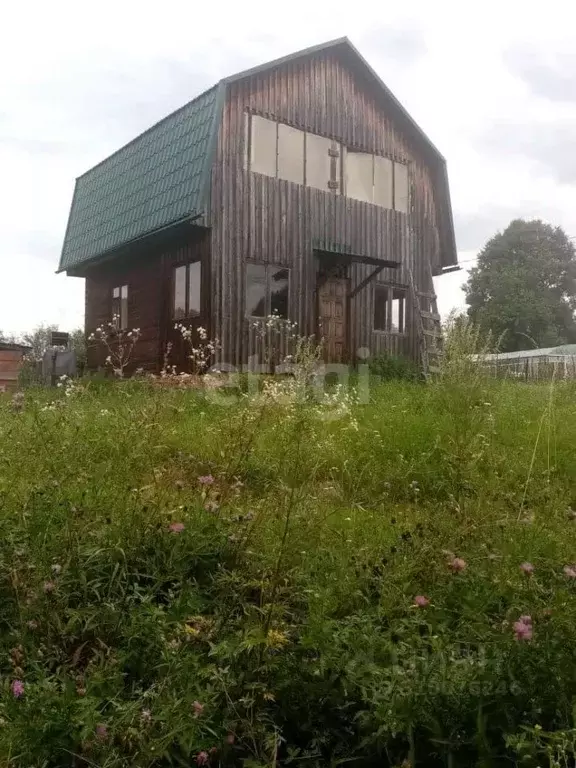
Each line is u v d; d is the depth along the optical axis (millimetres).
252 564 2928
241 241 13727
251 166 14008
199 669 2072
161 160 14828
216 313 13281
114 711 1947
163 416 4355
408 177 17281
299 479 3178
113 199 16594
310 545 2992
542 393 9227
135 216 14922
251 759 1917
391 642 2289
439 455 5449
